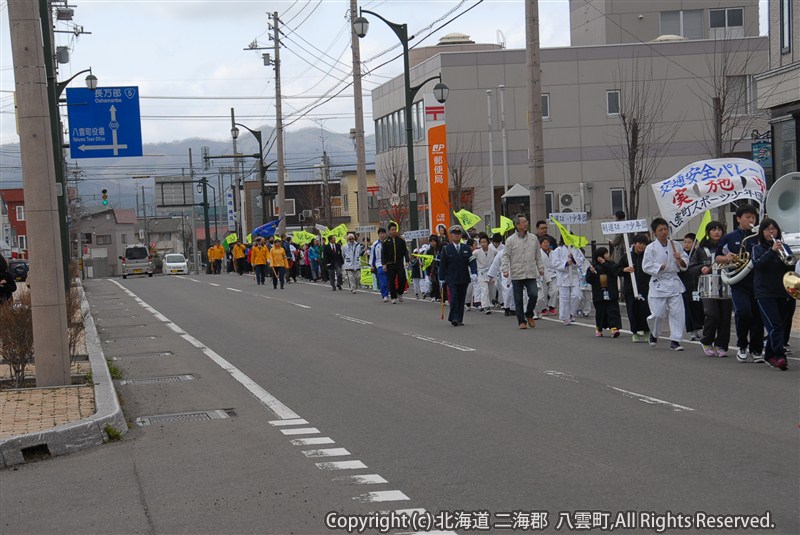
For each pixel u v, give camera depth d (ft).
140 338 66.59
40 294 42.29
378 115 196.44
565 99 159.53
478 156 158.92
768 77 85.51
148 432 34.14
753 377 40.63
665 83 159.22
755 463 26.09
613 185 159.94
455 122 158.81
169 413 37.70
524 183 159.84
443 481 25.32
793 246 58.65
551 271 72.74
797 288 39.58
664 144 156.04
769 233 41.42
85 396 39.01
